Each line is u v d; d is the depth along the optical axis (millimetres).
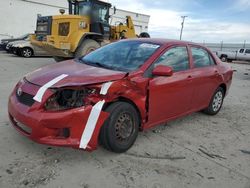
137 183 3279
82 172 3404
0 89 7336
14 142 4035
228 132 5285
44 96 3418
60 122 3340
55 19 12312
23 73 10328
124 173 3463
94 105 3492
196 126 5457
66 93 3465
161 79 4348
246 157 4266
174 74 4652
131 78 3930
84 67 4188
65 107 3414
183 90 4848
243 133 5309
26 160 3570
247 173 3773
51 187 3062
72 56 12414
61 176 3283
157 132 4926
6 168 3355
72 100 3438
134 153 4012
